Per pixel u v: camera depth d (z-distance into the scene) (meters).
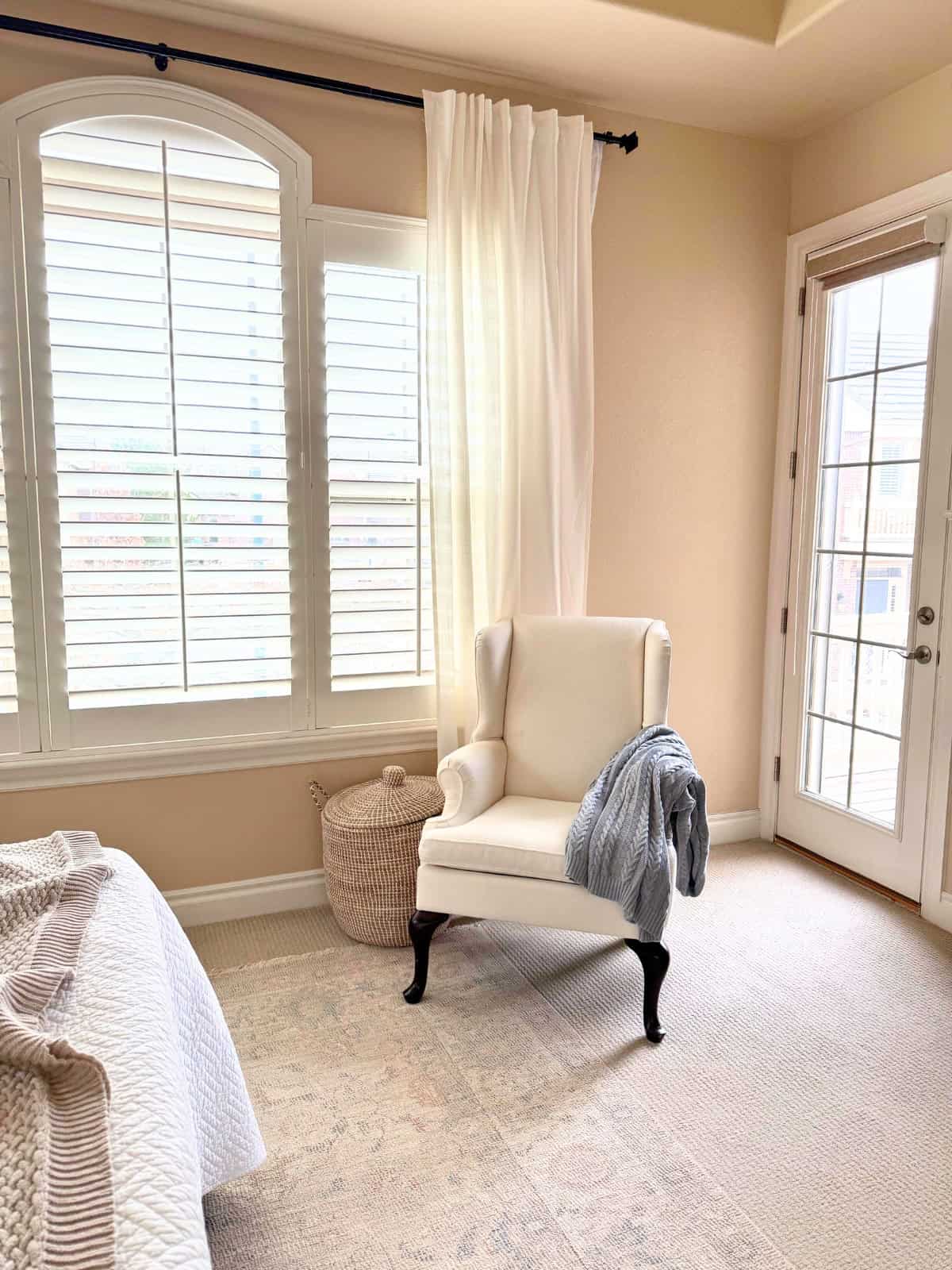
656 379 3.21
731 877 3.16
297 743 2.81
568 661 2.70
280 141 2.59
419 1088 1.98
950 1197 1.67
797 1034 2.20
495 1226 1.59
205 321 2.55
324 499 2.76
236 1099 1.52
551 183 2.82
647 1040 2.17
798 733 3.41
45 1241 0.78
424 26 2.51
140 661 2.58
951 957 2.59
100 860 1.63
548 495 2.91
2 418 2.37
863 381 3.06
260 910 2.85
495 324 2.81
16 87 2.33
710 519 3.38
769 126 3.16
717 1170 1.73
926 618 2.80
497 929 2.78
